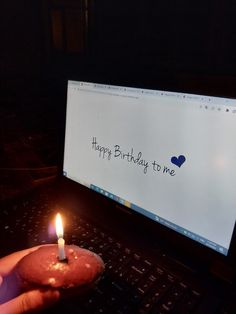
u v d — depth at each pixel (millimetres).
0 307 221
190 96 328
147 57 519
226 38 449
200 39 469
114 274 319
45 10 552
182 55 490
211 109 314
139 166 382
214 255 327
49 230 402
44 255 233
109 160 415
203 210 330
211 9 449
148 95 365
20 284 226
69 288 210
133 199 393
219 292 306
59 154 484
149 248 361
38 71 588
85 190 453
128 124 389
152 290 301
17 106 562
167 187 357
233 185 305
